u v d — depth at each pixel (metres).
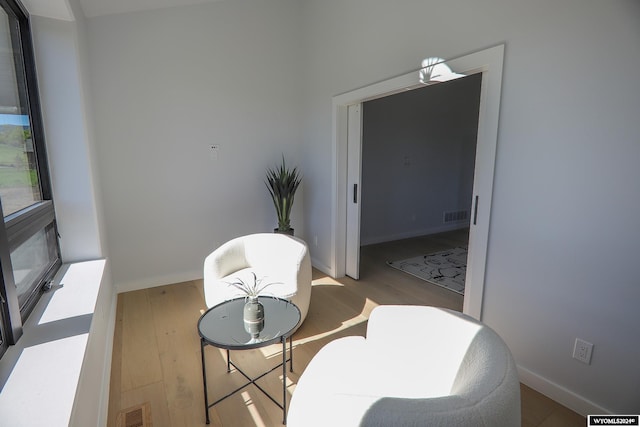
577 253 1.76
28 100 2.14
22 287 1.73
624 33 1.51
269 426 1.77
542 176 1.87
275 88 4.00
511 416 1.01
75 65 2.32
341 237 3.81
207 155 3.72
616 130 1.57
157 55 3.38
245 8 3.73
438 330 1.45
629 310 1.60
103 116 3.23
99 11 2.99
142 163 3.44
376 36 2.93
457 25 2.24
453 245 5.23
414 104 5.39
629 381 1.63
